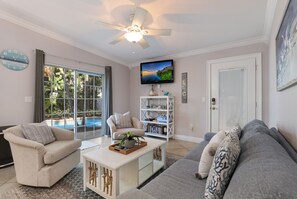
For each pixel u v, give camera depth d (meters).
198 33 3.02
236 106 3.45
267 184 0.63
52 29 3.08
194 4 2.17
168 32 2.35
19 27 2.82
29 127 2.24
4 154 2.43
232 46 3.46
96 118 4.39
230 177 0.99
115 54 4.39
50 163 1.92
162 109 4.18
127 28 2.30
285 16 1.41
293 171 0.69
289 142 1.46
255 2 2.10
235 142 1.21
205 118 3.82
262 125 1.78
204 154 1.38
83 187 1.92
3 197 1.74
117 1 2.16
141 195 0.95
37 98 2.99
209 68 3.75
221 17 2.47
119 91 4.88
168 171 1.50
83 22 2.78
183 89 4.15
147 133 4.38
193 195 1.15
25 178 1.91
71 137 2.53
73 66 3.69
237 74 3.43
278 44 1.82
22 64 2.87
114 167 1.59
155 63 4.44
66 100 3.70
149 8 2.27
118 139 3.15
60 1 2.24
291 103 1.38
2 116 2.67
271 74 2.68
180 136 4.21
